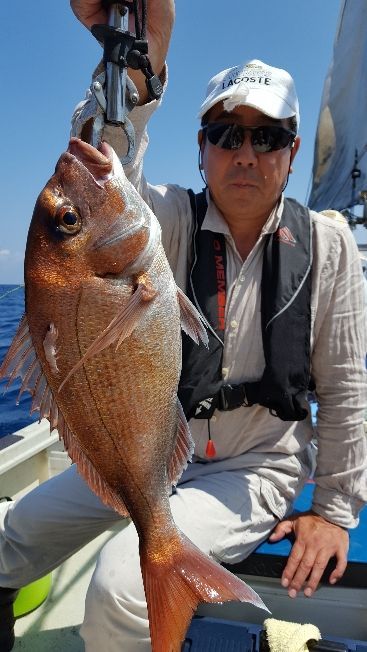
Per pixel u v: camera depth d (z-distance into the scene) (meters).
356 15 7.85
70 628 2.27
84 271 1.19
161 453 1.33
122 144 1.45
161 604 1.28
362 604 1.85
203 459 2.10
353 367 2.04
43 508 1.97
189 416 1.94
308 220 2.10
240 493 1.92
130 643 1.57
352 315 2.06
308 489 2.55
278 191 1.96
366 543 1.99
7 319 9.27
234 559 1.88
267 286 1.97
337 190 8.68
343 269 2.06
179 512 1.78
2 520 2.08
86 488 1.94
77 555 2.80
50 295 1.19
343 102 8.48
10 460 2.87
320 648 1.59
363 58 7.69
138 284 1.21
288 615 1.89
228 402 1.96
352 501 2.01
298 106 2.03
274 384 1.93
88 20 1.35
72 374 1.21
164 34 1.50
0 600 2.05
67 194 1.19
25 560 2.03
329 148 9.12
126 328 1.16
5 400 5.82
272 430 2.08
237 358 2.00
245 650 1.64
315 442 2.86
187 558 1.34
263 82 1.91
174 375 1.31
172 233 2.07
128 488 1.32
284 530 2.00
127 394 1.25
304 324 1.98
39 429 3.19
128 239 1.21
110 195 1.20
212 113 1.99
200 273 1.99
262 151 1.89
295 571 1.82
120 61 1.23
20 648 2.16
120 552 1.63
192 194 2.15
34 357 1.24
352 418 2.02
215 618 1.88
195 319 1.36
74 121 1.48
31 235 1.21
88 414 1.25
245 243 2.05
